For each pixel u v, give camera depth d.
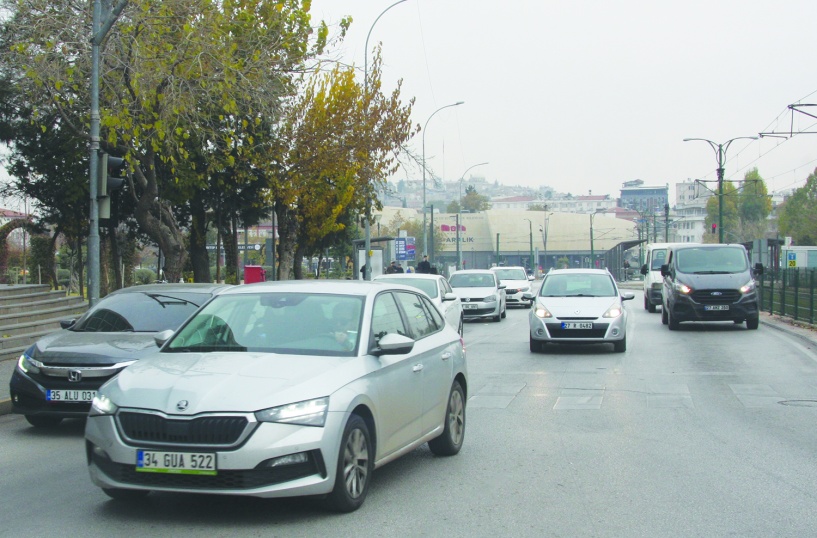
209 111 21.56
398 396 6.92
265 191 30.11
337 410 5.93
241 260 69.19
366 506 6.39
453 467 7.78
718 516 6.12
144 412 5.77
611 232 119.50
